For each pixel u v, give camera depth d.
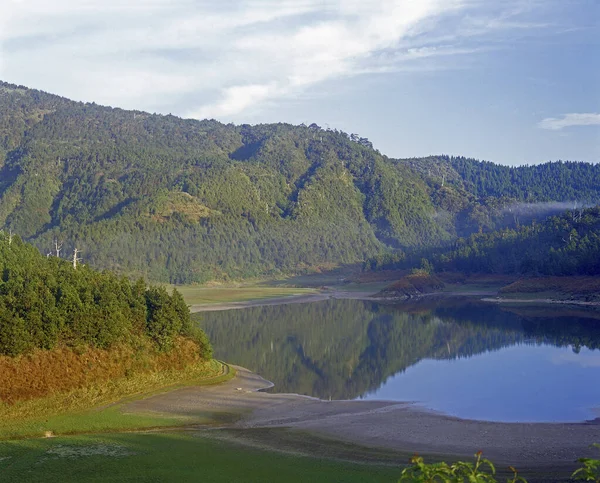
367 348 82.38
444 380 60.06
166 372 58.38
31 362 49.31
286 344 86.56
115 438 39.31
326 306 147.38
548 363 68.44
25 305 51.97
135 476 31.33
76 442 38.06
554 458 35.22
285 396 53.62
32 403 46.44
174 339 61.94
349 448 37.78
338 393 55.00
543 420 44.28
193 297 165.75
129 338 57.78
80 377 51.16
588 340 86.00
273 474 31.78
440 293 180.00
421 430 41.72
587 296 142.62
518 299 152.12
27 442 38.16
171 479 30.86
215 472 32.06
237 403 51.03
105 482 30.47
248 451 36.75
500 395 52.72
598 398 51.12
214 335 96.31
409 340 89.19
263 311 135.00
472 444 38.31
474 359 72.25
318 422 44.50
